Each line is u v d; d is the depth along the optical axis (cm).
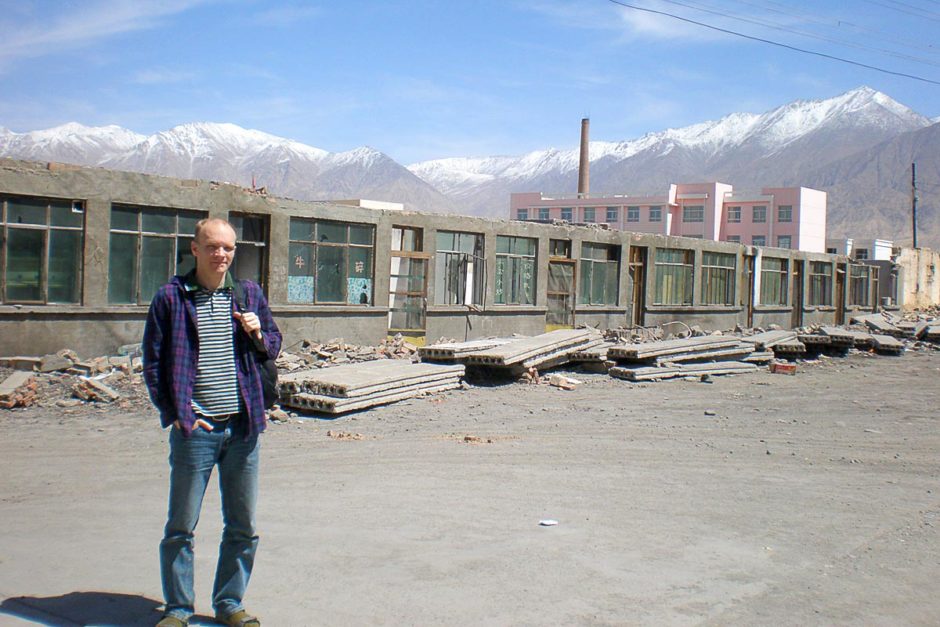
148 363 421
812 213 9138
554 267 2827
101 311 1744
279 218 2023
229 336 432
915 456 1034
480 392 1574
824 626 468
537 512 702
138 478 871
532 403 1459
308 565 548
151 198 1800
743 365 2116
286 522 665
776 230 9100
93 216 1722
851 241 8281
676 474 886
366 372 1459
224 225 428
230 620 442
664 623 462
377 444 1065
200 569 545
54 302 1697
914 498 793
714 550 600
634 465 934
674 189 9200
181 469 425
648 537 628
